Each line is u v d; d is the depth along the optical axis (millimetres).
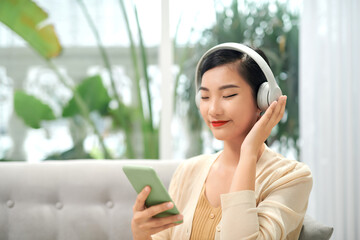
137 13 2578
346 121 2354
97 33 2568
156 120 2576
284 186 913
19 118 2508
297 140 2533
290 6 2562
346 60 2357
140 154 2568
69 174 1598
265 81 951
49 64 2537
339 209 2312
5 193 1581
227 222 828
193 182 1082
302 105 2428
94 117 2553
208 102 948
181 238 979
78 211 1568
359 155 2338
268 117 897
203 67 968
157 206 812
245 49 897
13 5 2498
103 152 2549
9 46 2514
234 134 939
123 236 1545
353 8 2367
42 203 1587
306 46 2422
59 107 2533
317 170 2393
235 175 876
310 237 1017
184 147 2562
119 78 2574
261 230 828
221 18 2574
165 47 2537
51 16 2545
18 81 2518
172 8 2564
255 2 2574
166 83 2533
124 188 1581
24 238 1554
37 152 2510
